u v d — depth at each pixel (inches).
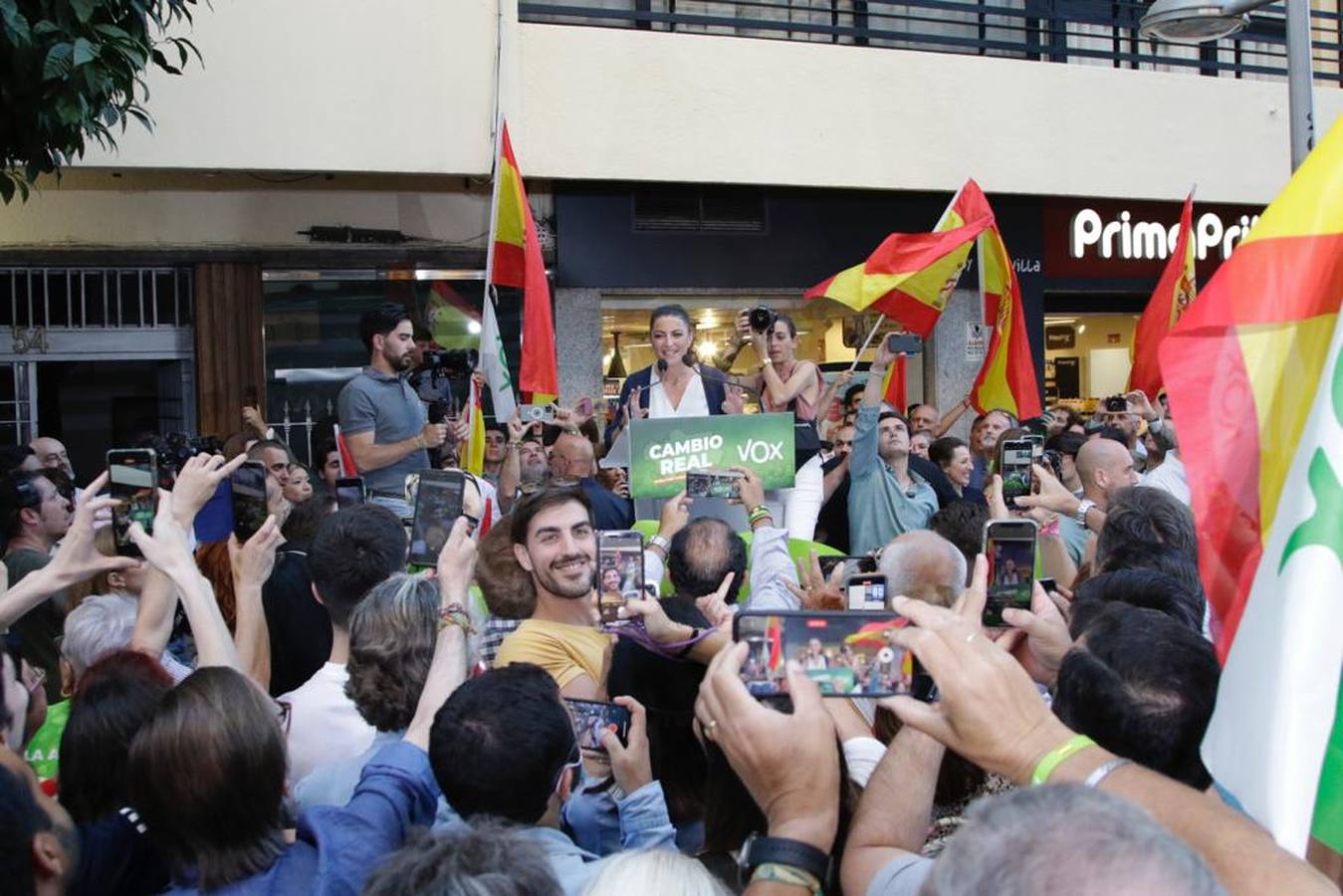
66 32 213.6
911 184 431.8
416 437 265.1
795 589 169.6
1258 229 101.9
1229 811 67.3
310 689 145.7
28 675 137.3
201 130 358.9
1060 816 52.8
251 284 395.5
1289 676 80.0
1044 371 482.9
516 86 384.2
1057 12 485.1
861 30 426.3
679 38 406.0
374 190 403.2
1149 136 463.5
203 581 126.3
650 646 121.1
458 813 105.0
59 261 380.8
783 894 76.3
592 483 249.1
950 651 74.1
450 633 122.3
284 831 102.7
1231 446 99.7
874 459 253.4
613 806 122.8
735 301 445.7
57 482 235.3
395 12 372.2
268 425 400.5
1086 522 197.0
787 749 78.7
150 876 107.3
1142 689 91.0
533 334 293.0
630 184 424.2
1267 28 526.9
